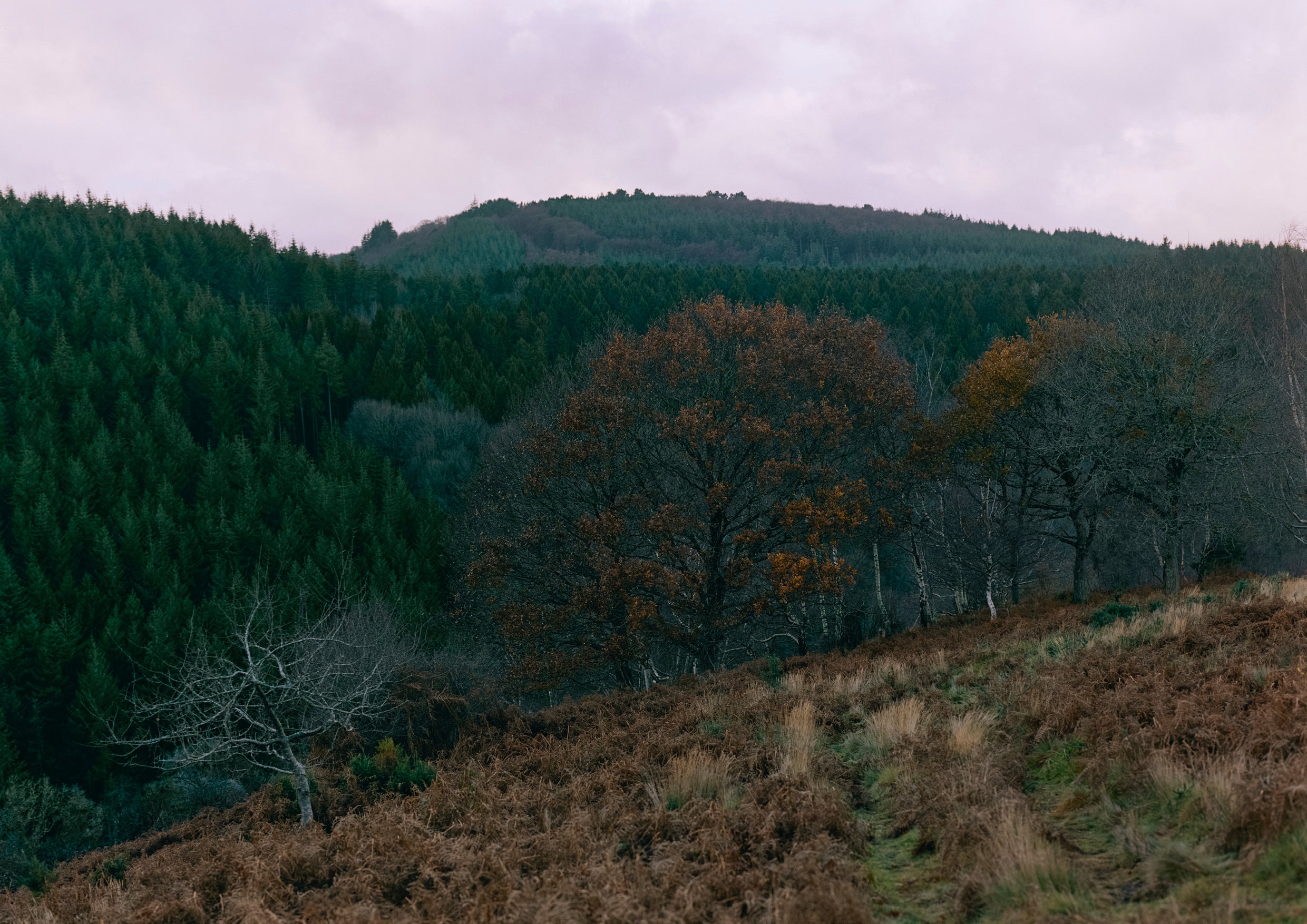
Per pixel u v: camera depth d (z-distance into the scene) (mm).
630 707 18500
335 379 87875
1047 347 33656
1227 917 4945
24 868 28812
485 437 68500
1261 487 29156
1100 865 6293
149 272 111688
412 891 7789
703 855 7516
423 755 17219
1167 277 36906
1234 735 7434
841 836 7711
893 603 49594
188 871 10609
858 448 33125
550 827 9219
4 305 89000
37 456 60156
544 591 29875
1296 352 30609
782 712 13414
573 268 145125
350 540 56656
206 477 64375
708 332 30672
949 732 10383
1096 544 41812
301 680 13305
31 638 44344
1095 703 9609
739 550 28547
